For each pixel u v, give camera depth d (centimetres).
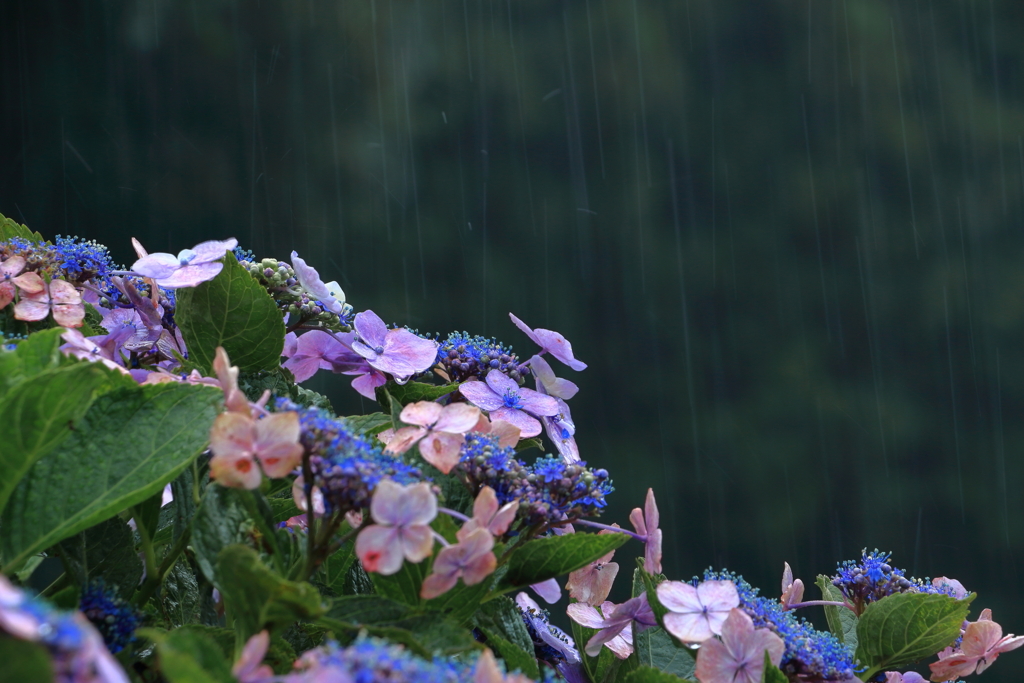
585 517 213
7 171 2408
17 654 187
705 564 3016
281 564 203
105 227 2472
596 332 3281
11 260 215
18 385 198
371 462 202
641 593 213
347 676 191
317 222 2822
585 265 3284
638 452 3178
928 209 3509
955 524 3158
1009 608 3073
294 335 222
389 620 202
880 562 219
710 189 3441
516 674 195
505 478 211
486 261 3145
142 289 222
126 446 203
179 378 210
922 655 212
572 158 3359
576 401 3206
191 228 2608
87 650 187
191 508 209
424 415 209
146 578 208
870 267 3434
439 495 209
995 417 3341
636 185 3403
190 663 190
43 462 202
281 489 216
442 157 3172
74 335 207
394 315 2900
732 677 204
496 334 3084
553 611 1079
